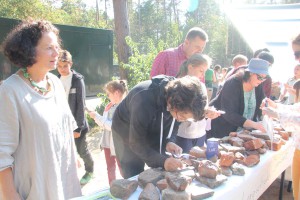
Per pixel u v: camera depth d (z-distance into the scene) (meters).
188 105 1.49
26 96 1.58
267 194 3.62
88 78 9.68
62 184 1.80
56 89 1.81
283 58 6.36
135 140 1.87
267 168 2.34
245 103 3.00
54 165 1.67
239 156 2.21
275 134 2.85
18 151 1.60
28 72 1.65
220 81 8.59
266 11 7.71
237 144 2.40
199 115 1.52
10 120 1.53
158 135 1.97
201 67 2.56
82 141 3.62
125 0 7.81
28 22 1.66
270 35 6.97
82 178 3.78
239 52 8.22
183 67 2.66
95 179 3.97
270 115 2.52
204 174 1.83
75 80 3.28
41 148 1.61
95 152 5.11
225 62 29.36
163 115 1.82
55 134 1.70
